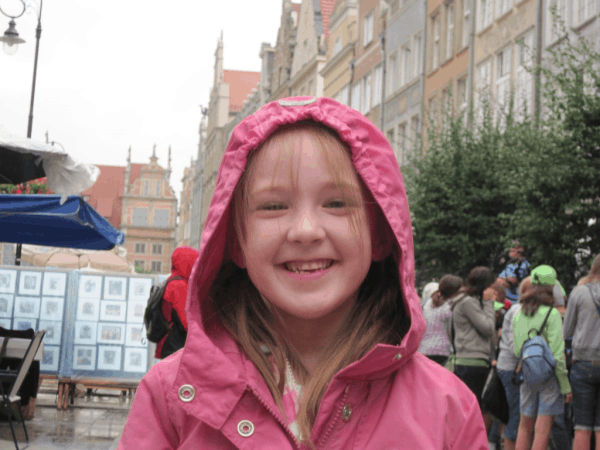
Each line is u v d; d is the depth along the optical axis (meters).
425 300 7.88
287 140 1.19
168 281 6.00
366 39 28.14
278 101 1.23
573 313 5.36
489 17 17.97
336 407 1.16
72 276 9.87
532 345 5.47
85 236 9.52
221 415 1.12
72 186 6.84
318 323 1.26
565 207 9.48
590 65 10.09
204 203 74.25
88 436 7.36
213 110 73.56
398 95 24.20
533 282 5.68
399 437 1.15
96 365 9.78
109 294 9.92
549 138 10.08
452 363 6.47
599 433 5.29
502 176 12.39
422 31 22.39
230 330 1.24
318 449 1.15
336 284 1.19
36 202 8.13
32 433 7.43
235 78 73.31
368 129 1.26
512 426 6.05
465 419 1.22
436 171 14.05
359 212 1.21
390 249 1.32
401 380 1.21
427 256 14.26
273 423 1.14
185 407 1.13
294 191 1.18
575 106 9.74
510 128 13.32
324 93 33.38
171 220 85.56
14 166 7.06
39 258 18.33
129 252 84.56
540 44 15.16
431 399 1.21
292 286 1.18
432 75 21.61
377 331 1.28
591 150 9.66
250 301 1.30
